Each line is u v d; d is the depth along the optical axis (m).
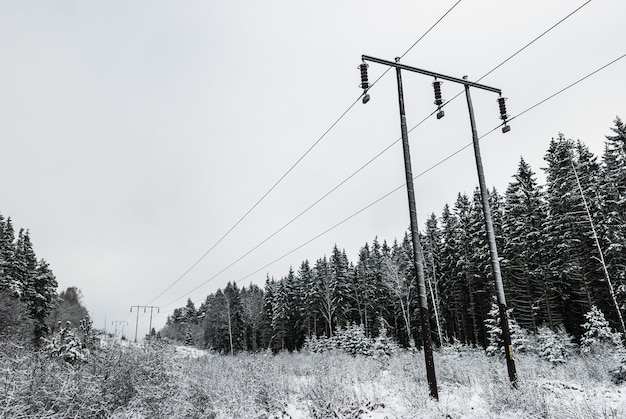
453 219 53.03
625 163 34.12
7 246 54.59
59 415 7.84
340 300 65.12
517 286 41.06
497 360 16.72
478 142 13.69
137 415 9.82
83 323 11.71
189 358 16.95
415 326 54.91
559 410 8.12
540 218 38.88
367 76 12.87
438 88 13.55
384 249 69.50
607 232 31.97
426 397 10.10
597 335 22.89
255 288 117.69
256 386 13.11
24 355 8.92
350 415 9.71
